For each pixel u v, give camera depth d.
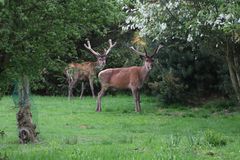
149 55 24.16
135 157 10.00
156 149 11.47
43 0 8.30
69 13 8.67
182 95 23.70
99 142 13.59
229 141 12.91
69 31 8.78
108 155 10.24
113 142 13.48
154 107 23.53
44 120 19.09
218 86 23.88
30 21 8.41
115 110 22.34
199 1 14.03
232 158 10.43
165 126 17.52
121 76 22.56
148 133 15.78
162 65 24.36
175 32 15.48
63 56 9.85
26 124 14.20
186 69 23.72
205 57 23.45
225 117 19.78
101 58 26.38
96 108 22.19
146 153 10.70
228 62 15.72
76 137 14.51
